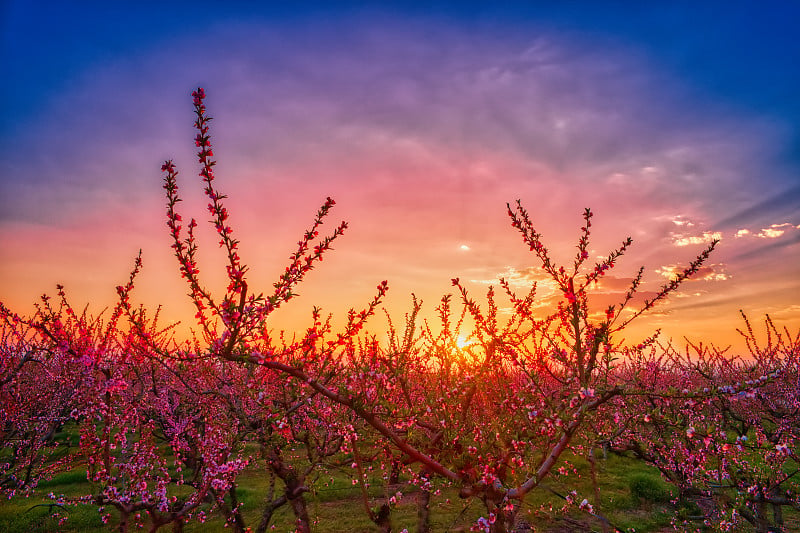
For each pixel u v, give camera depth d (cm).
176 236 456
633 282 561
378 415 570
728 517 910
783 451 445
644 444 1189
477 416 772
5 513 1141
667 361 1430
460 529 1010
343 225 515
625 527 1073
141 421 906
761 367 1236
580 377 505
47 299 714
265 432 708
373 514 643
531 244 553
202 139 441
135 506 677
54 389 1112
